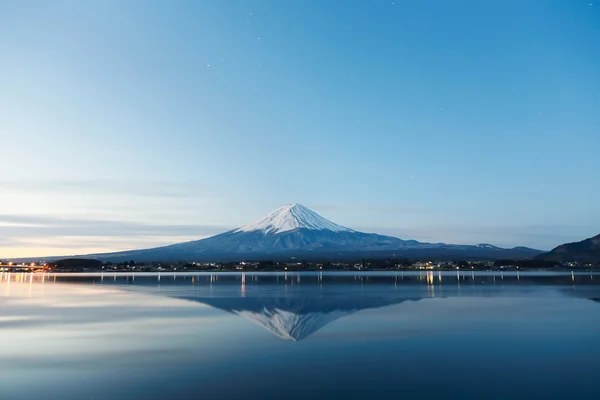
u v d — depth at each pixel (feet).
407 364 79.87
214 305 183.83
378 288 304.50
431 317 140.46
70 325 126.62
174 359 83.76
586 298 211.82
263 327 122.01
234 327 122.31
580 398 62.28
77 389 65.98
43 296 234.79
